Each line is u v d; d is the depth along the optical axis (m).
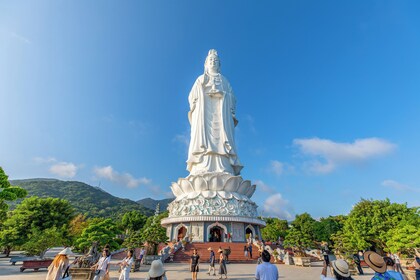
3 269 27.80
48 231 34.88
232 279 21.19
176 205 52.12
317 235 76.62
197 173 53.47
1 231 45.56
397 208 48.06
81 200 197.75
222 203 49.06
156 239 36.25
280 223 93.62
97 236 29.64
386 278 7.68
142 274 23.50
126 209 175.38
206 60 67.56
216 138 57.31
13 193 24.70
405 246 29.56
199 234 47.00
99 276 13.66
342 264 7.69
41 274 23.81
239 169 57.97
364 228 49.00
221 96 60.81
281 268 29.53
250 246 38.47
